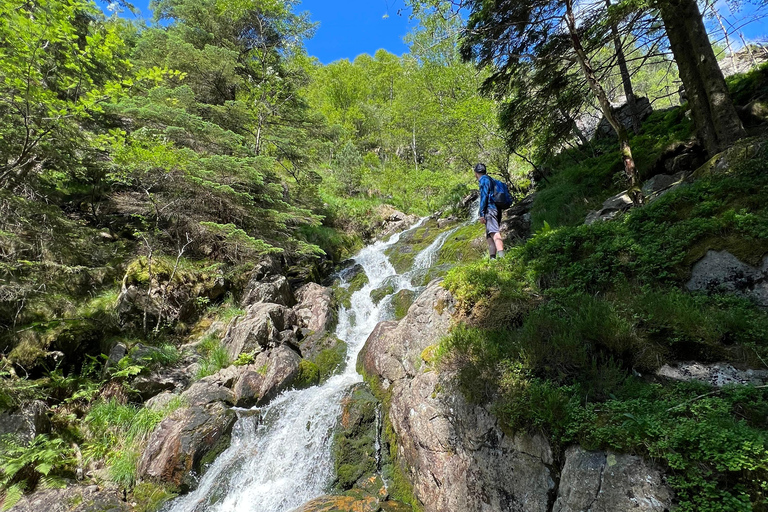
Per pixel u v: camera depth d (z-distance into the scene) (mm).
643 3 5363
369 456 4734
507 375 3631
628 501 2369
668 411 2705
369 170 23375
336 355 7191
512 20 7461
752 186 4238
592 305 3998
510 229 9414
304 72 14898
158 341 7562
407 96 25625
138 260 8438
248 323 7523
